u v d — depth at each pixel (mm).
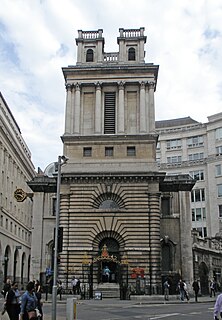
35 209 56094
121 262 49031
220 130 97250
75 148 53719
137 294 46875
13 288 20250
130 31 59125
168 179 57844
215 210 93500
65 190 52188
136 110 55250
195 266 58625
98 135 53562
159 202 52344
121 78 55844
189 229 55594
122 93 55250
